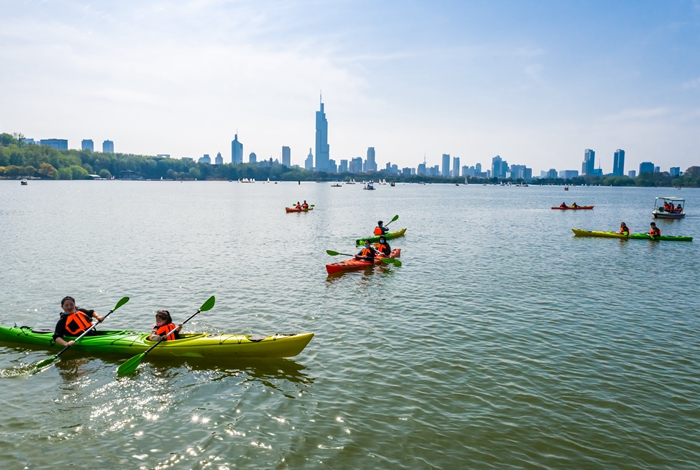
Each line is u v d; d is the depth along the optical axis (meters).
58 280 21.39
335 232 41.84
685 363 12.80
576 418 10.03
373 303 18.22
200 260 26.83
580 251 31.81
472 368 12.36
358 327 15.43
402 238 38.50
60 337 13.41
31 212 59.62
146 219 52.81
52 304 17.70
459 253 30.56
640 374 12.10
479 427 9.67
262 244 33.69
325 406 10.48
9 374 12.05
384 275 23.31
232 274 23.12
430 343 14.06
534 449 8.98
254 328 15.31
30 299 18.28
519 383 11.55
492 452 8.88
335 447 9.02
